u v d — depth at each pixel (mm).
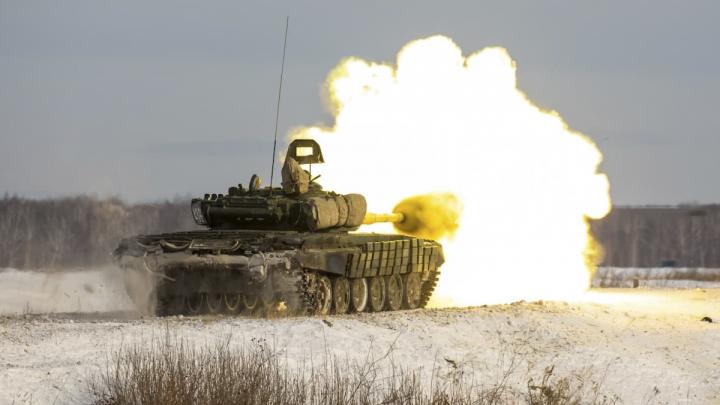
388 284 122812
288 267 104875
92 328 88625
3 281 156125
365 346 88688
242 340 85875
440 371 86562
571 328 106562
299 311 107438
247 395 73562
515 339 100125
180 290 111812
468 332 98938
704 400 88938
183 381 73750
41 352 81375
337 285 113125
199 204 118500
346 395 76250
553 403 82688
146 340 84188
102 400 74250
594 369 93125
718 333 109812
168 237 109062
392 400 77312
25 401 73250
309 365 82062
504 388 84500
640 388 90062
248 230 114250
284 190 117188
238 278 108938
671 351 102062
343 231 119875
